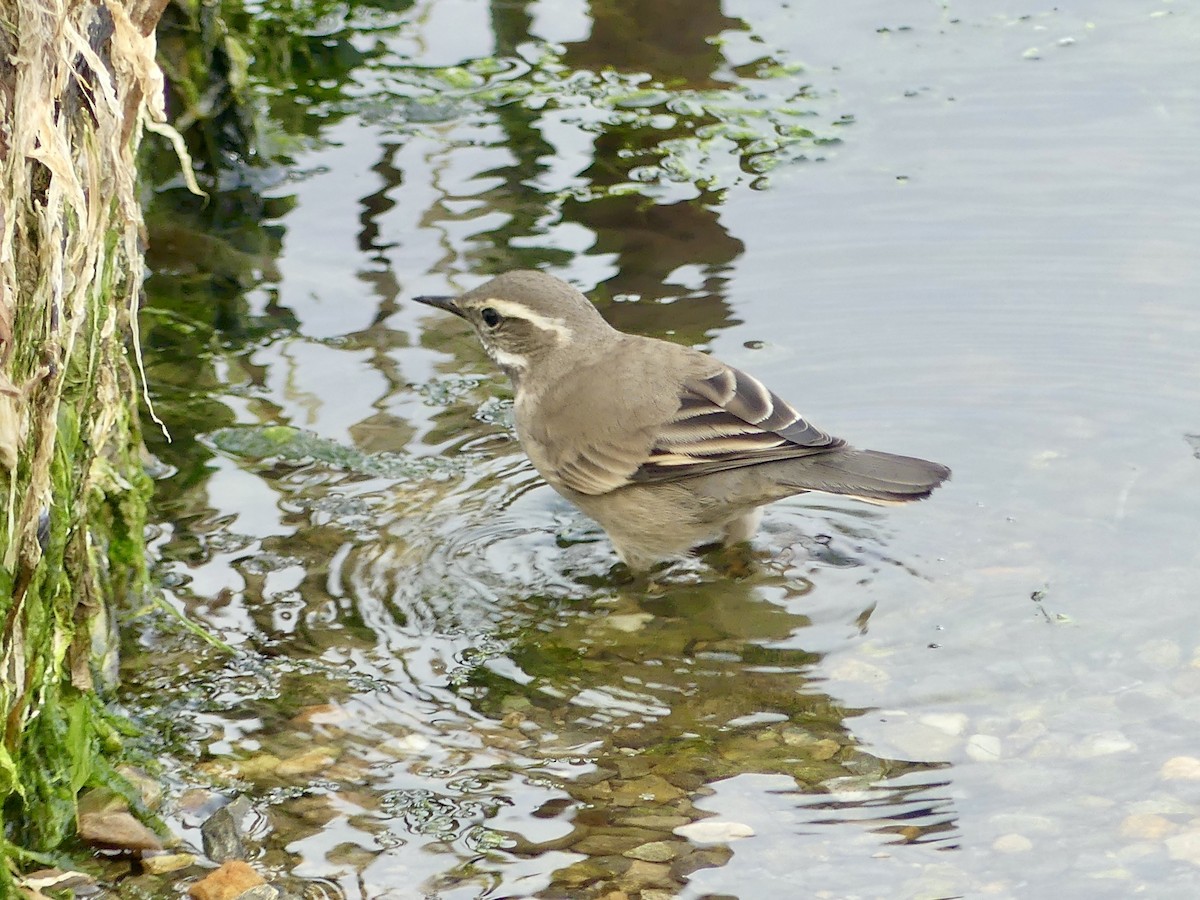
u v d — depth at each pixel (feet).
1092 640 33.22
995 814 27.94
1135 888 25.72
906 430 41.55
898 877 26.32
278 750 30.27
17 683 24.79
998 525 37.93
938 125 58.03
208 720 31.14
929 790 28.78
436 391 44.73
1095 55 62.44
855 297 47.93
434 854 27.25
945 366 44.34
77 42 24.26
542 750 30.60
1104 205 51.75
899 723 31.01
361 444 42.01
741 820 28.14
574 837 27.73
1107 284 47.62
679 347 40.06
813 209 53.16
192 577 36.01
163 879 26.35
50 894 25.23
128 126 27.37
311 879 26.48
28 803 25.86
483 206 54.03
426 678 32.99
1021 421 41.75
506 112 60.75
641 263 50.16
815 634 34.53
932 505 38.88
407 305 48.52
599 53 65.46
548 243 51.44
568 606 36.04
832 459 36.27
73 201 24.26
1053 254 49.37
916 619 34.78
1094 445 40.68
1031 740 30.09
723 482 36.99
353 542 37.83
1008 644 33.40
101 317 29.63
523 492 40.73
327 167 56.59
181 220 53.36
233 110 55.06
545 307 40.68
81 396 27.89
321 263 50.83
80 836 26.78
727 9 67.97
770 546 38.47
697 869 26.73
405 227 52.70
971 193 53.31
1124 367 43.80
